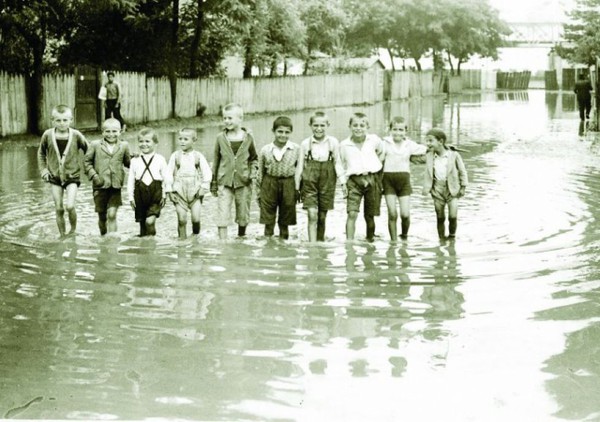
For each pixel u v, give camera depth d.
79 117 24.69
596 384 4.71
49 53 31.39
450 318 5.96
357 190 8.95
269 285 6.87
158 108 29.19
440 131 8.98
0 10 22.34
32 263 7.66
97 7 27.48
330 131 25.53
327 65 50.22
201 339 5.47
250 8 32.41
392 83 52.91
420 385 4.70
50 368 4.95
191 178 9.10
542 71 83.25
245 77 37.09
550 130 25.62
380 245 8.63
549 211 10.59
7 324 5.79
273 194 9.12
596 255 8.02
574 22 53.75
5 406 4.41
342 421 4.23
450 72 67.06
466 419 4.26
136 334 5.59
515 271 7.40
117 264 7.62
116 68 30.97
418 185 13.16
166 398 4.51
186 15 32.16
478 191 12.44
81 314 6.04
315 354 5.19
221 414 4.31
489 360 5.09
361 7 56.00
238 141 9.12
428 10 57.00
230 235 9.29
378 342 5.42
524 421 4.23
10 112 21.95
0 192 12.33
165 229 9.66
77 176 9.36
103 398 4.51
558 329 5.70
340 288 6.79
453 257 8.00
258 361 5.07
